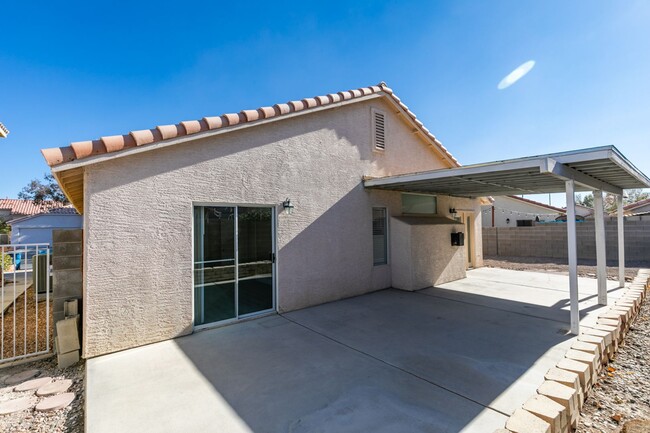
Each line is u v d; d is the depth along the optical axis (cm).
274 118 665
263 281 670
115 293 485
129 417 311
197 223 580
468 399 335
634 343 560
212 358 456
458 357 450
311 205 749
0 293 1030
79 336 482
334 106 796
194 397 348
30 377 425
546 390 326
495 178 716
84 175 464
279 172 689
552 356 448
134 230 502
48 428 314
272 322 625
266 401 339
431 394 348
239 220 636
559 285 971
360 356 458
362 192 878
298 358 453
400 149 1018
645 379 427
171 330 536
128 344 494
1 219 2727
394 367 419
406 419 300
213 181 588
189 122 540
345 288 818
